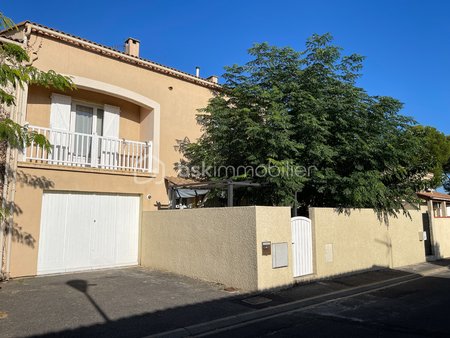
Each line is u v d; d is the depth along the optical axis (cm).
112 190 1191
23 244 1007
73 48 1190
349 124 1164
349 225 1175
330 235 1097
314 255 1041
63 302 764
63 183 1088
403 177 1341
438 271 1323
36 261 1030
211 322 647
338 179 1134
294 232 997
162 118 1385
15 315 675
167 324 634
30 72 661
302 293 876
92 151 1188
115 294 838
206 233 999
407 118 1215
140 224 1258
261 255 874
